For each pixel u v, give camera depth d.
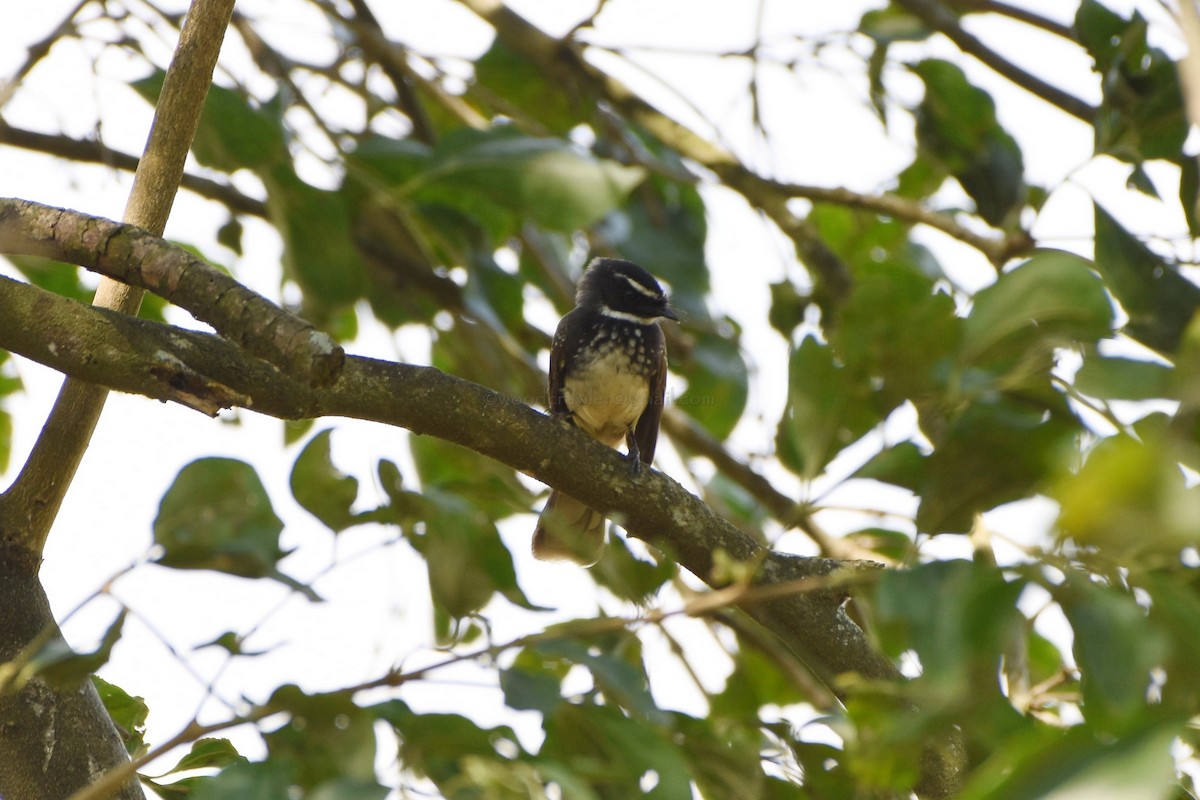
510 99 15.85
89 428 6.93
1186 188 9.12
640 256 14.23
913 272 7.43
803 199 13.34
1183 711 2.91
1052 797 2.79
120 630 5.14
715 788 6.60
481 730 5.32
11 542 6.97
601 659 5.87
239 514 5.72
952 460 4.54
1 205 6.41
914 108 13.20
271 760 4.79
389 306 13.73
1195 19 5.22
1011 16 12.76
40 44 11.03
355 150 11.11
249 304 5.93
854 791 6.65
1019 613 3.87
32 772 6.50
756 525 13.20
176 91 7.05
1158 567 4.00
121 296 7.29
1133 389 4.23
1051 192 9.37
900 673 7.13
